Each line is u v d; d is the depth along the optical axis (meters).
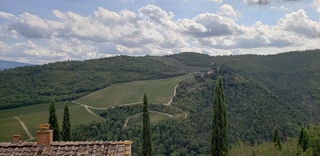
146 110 36.69
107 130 73.44
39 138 13.09
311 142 38.22
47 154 12.49
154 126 73.25
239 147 33.31
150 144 36.41
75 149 12.81
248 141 63.12
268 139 67.81
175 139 67.38
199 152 63.44
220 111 33.09
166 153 64.69
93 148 12.91
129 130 73.31
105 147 13.06
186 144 66.00
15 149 12.73
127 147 13.14
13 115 91.88
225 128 33.16
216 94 33.28
